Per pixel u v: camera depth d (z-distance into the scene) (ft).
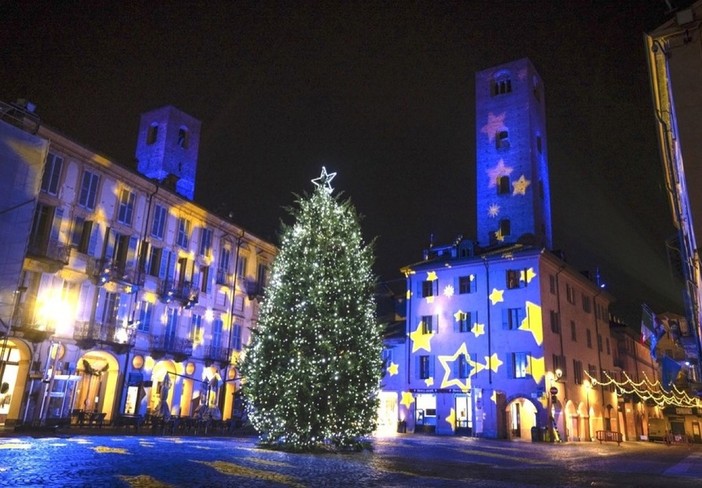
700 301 55.36
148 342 106.42
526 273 140.26
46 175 91.04
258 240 138.00
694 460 88.69
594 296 176.24
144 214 108.68
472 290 147.23
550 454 85.71
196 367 116.57
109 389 98.43
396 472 47.16
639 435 201.67
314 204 71.82
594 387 160.56
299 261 69.10
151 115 159.63
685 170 43.45
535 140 173.06
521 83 175.11
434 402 145.38
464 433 136.05
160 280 110.32
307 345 65.31
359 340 66.64
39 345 86.58
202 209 121.08
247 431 100.83
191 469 41.75
